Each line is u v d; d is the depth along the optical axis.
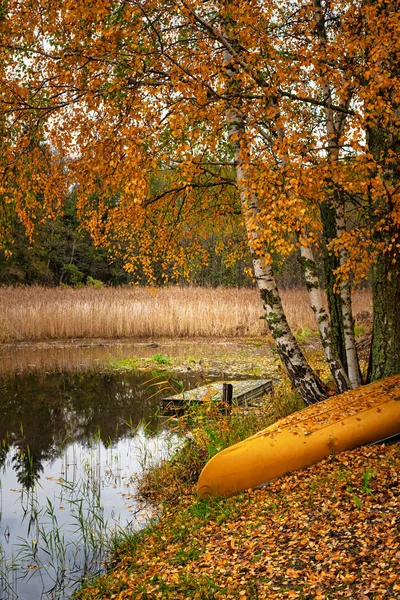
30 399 10.61
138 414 9.35
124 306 21.27
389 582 3.02
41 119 6.29
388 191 4.98
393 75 5.27
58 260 38.75
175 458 6.68
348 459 4.98
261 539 3.96
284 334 6.77
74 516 5.44
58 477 6.52
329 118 6.37
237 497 4.94
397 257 6.21
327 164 4.88
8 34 5.80
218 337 20.33
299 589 3.21
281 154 4.63
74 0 4.81
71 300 22.23
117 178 5.45
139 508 5.59
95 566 4.53
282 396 7.63
